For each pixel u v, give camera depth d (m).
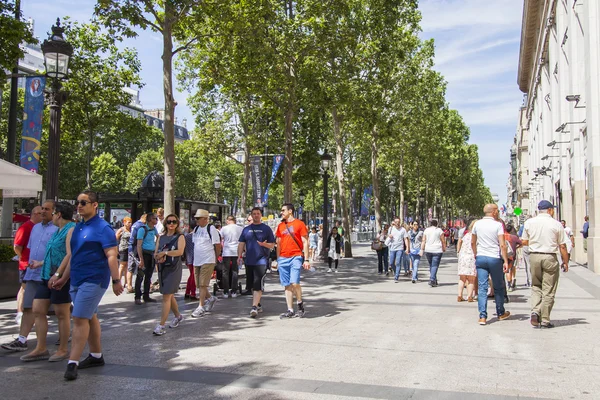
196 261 8.96
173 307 7.81
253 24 16.62
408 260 17.58
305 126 33.62
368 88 22.05
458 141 58.19
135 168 62.94
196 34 15.55
